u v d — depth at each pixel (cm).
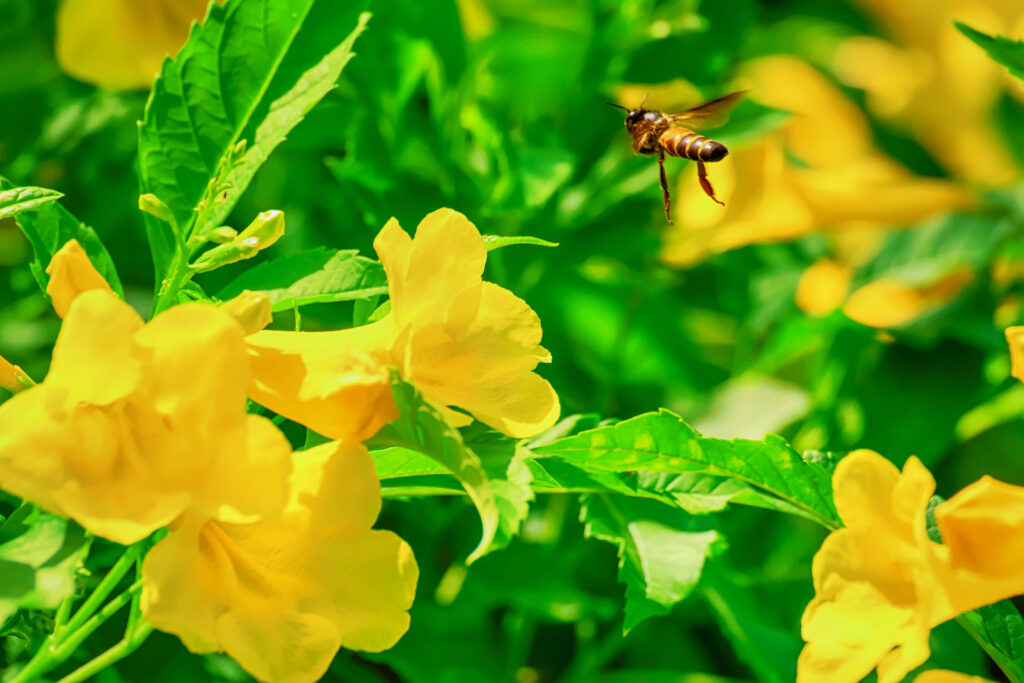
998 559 66
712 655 96
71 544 65
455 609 82
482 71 93
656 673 85
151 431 65
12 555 65
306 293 71
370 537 67
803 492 71
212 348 65
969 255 93
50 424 64
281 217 69
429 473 70
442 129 86
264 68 72
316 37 72
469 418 68
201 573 66
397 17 83
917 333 91
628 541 74
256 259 94
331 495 66
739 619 81
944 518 66
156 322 64
